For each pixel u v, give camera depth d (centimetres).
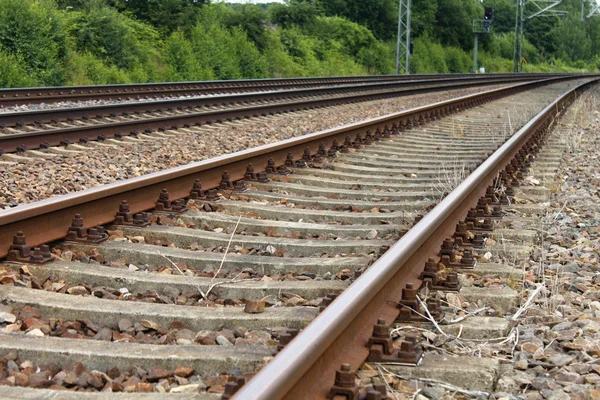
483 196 740
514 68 8194
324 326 309
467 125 1636
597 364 373
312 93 2452
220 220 639
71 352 353
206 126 1443
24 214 496
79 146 1101
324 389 300
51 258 491
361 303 349
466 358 366
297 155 977
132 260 527
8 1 2434
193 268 521
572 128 1648
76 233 541
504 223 674
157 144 1187
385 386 309
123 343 367
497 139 1340
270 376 260
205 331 394
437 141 1310
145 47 3272
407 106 2277
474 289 474
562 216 734
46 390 314
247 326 404
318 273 512
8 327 390
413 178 898
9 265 474
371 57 6050
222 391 323
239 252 559
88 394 311
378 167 1002
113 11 3197
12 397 306
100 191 576
